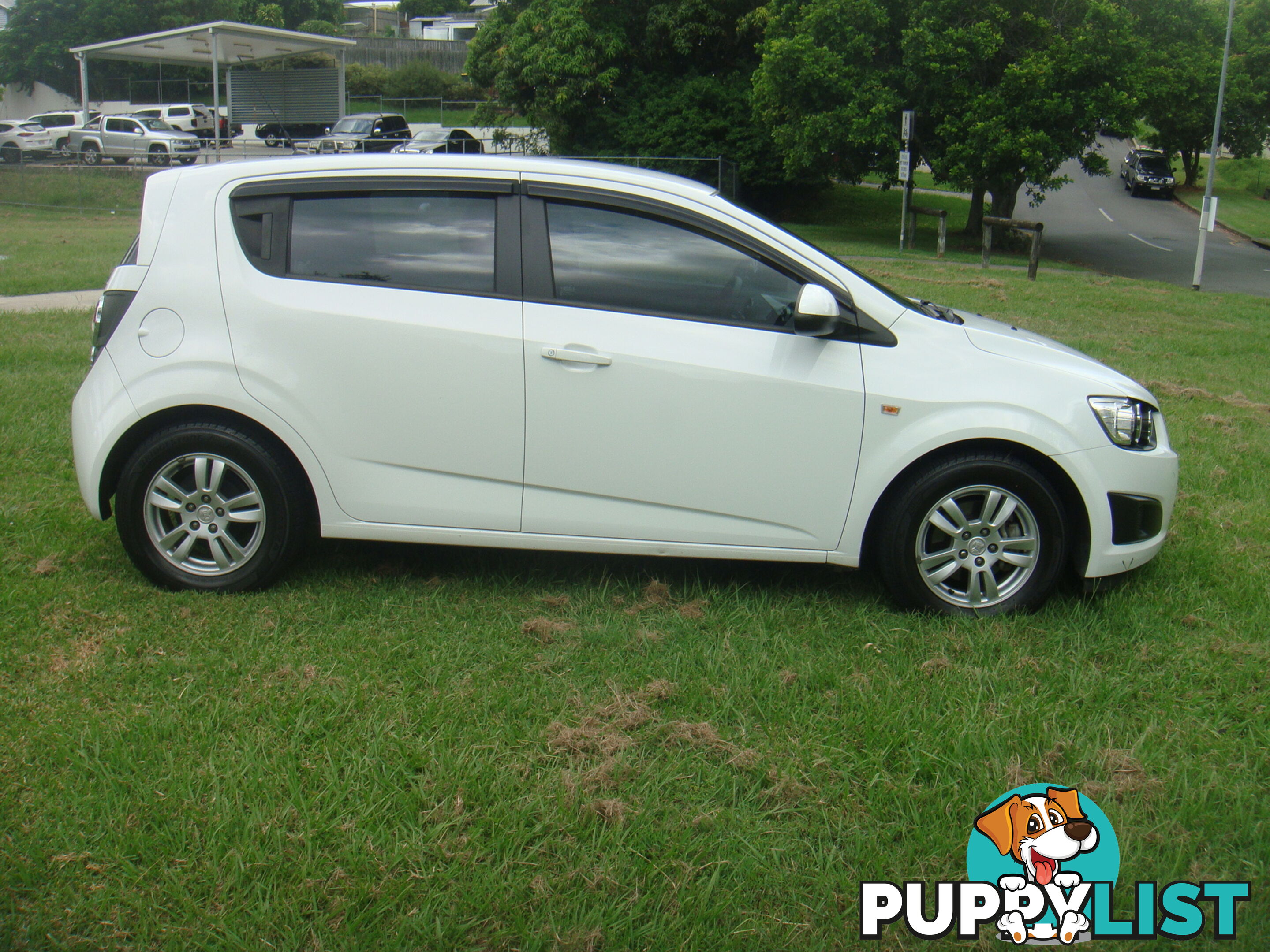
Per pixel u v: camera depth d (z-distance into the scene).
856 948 2.29
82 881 2.40
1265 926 2.38
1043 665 3.58
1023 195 45.81
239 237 3.85
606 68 32.97
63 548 4.32
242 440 3.83
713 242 3.81
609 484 3.84
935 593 3.91
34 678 3.30
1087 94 24.69
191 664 3.40
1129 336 11.17
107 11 51.53
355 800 2.70
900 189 45.16
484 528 3.91
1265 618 3.99
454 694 3.26
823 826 2.68
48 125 41.50
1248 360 10.12
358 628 3.72
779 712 3.21
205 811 2.64
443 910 2.34
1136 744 3.05
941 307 4.60
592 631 3.73
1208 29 27.09
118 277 3.86
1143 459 3.92
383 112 50.69
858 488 3.82
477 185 3.83
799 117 27.91
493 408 3.79
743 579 4.30
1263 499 5.52
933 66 24.81
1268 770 3.01
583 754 2.95
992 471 3.81
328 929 2.28
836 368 3.79
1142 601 4.12
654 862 2.51
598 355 3.74
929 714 3.18
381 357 3.78
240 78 36.12
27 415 6.15
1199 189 51.50
